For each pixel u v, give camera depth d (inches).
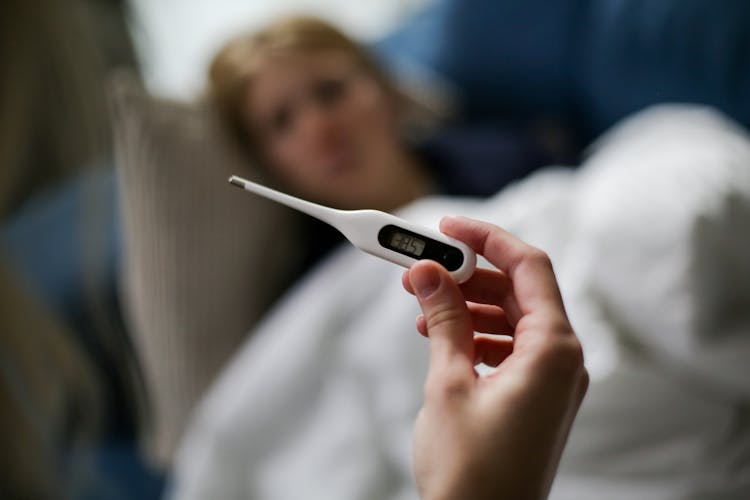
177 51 74.4
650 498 27.5
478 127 60.7
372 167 52.3
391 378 34.4
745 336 28.7
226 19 77.5
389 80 57.5
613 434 29.3
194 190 48.2
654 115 46.1
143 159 47.0
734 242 30.5
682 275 29.3
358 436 34.2
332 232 52.6
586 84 57.1
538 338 14.9
